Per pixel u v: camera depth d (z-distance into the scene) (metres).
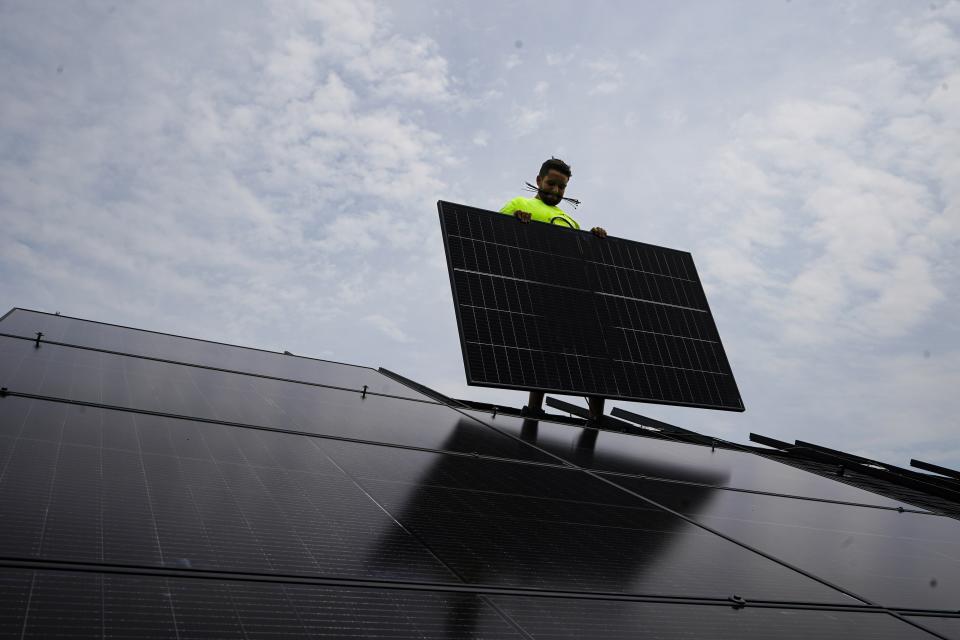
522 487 4.29
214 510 2.92
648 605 2.82
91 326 7.67
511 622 2.44
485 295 7.59
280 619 2.16
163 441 3.77
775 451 8.64
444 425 5.91
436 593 2.56
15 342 5.77
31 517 2.51
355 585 2.49
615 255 8.80
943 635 3.10
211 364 6.75
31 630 1.84
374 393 6.93
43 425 3.64
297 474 3.66
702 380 8.28
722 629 2.72
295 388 6.32
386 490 3.68
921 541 4.79
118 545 2.43
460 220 8.06
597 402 8.32
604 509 4.12
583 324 7.93
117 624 1.95
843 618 3.08
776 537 4.21
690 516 4.33
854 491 6.32
